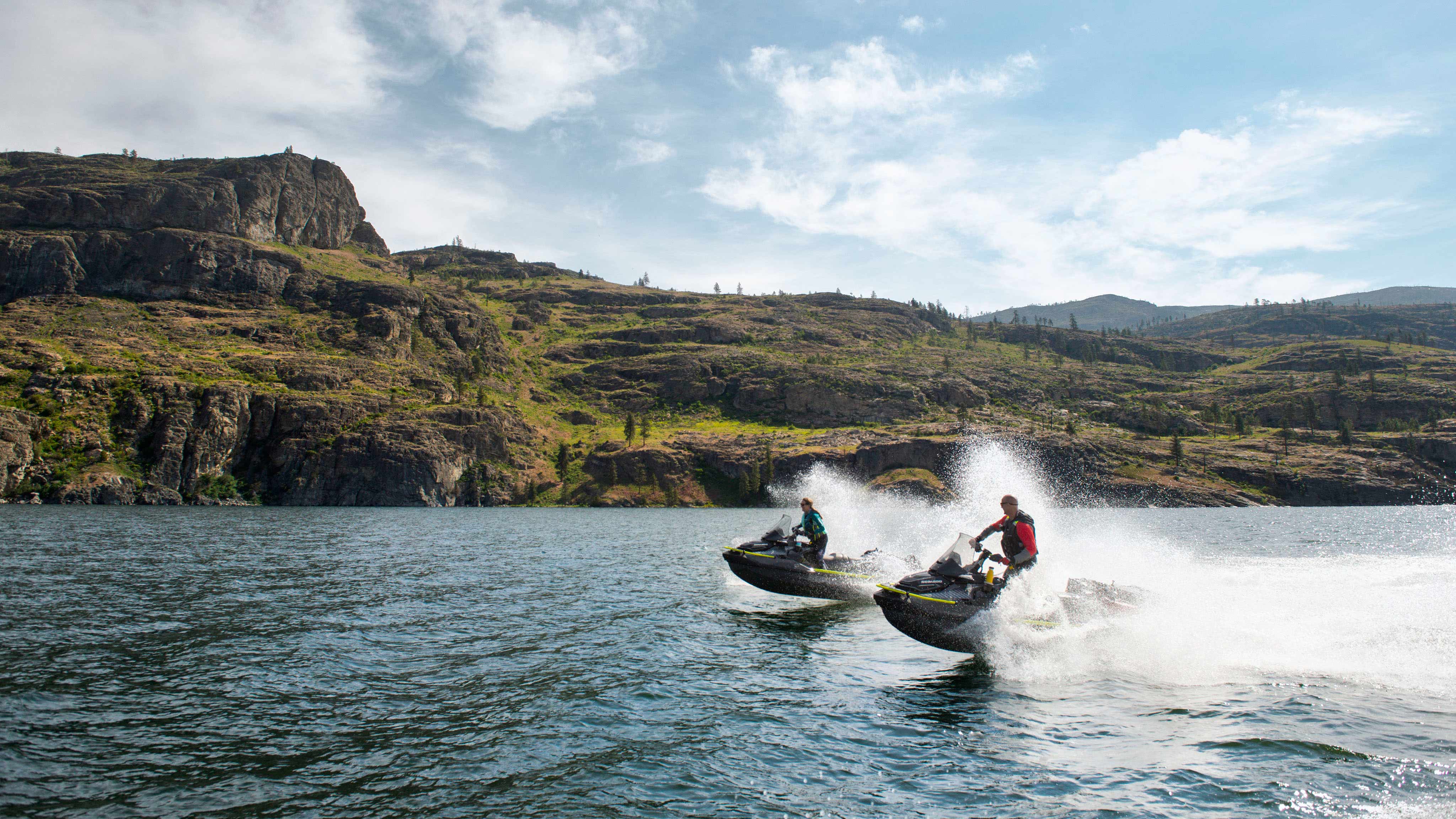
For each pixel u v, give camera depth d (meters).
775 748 9.27
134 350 149.88
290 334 176.12
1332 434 187.00
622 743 9.41
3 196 187.00
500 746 9.26
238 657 13.49
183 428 125.19
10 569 25.97
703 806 7.61
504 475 152.12
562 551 37.59
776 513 119.81
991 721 10.28
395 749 9.15
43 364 129.00
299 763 8.66
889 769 8.62
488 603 20.00
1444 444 169.25
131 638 14.95
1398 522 77.69
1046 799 7.72
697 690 11.84
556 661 13.53
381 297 195.50
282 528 57.09
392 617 17.62
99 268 178.25
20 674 12.02
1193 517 96.81
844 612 19.08
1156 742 9.28
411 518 85.06
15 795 7.58
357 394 150.50
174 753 8.88
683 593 22.14
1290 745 8.96
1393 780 7.91
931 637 13.84
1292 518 91.44
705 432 190.88
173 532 48.78
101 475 114.06
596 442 180.12
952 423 186.38
